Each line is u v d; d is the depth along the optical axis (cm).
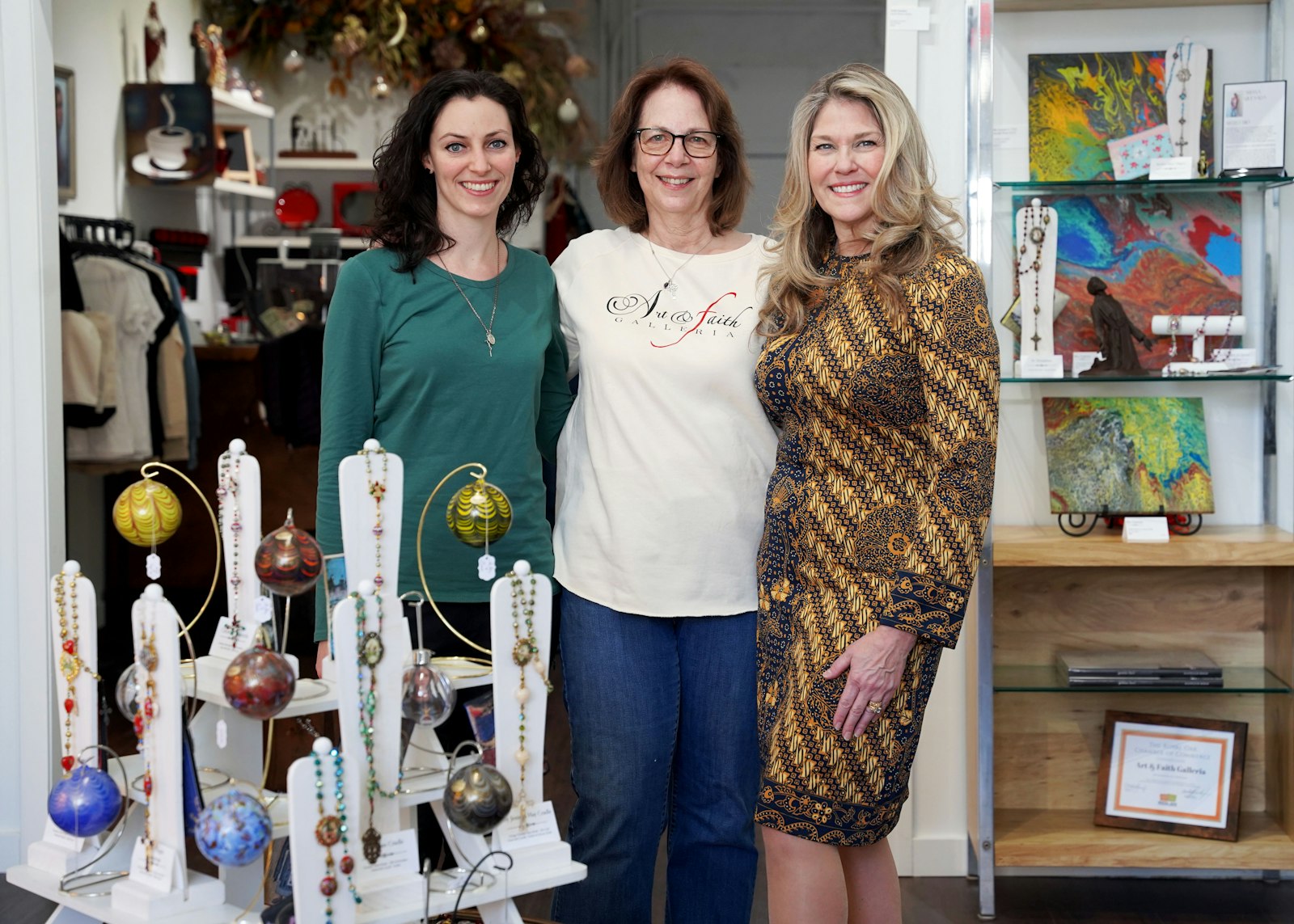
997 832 295
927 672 195
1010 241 299
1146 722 302
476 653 212
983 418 182
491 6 621
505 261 219
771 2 695
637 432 210
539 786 180
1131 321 297
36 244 294
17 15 290
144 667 163
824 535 196
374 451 176
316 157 662
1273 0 289
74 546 520
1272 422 297
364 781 165
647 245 222
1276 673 299
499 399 206
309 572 170
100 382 440
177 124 547
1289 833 293
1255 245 296
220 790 176
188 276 589
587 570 215
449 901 168
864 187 199
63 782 168
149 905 161
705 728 216
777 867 202
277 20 639
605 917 220
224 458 185
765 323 210
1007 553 279
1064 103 295
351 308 202
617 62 703
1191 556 278
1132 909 289
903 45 293
